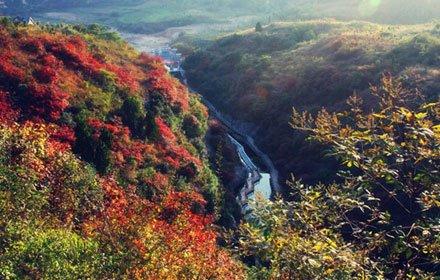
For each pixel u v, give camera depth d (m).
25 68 46.78
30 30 55.22
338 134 10.16
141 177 40.38
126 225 15.88
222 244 26.70
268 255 9.02
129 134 45.09
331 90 69.12
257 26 121.62
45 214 19.95
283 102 75.62
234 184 56.34
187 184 44.12
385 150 9.16
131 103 46.84
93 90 48.41
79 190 22.14
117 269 15.05
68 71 49.62
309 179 56.06
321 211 9.73
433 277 8.75
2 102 41.25
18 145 19.61
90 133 38.59
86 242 16.38
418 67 61.97
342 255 8.39
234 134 79.25
